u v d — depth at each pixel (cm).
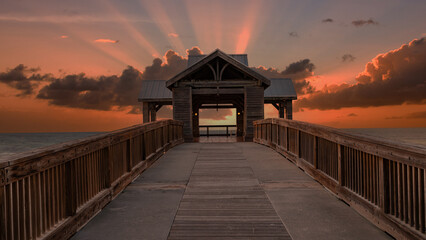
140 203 447
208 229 349
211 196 482
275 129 1003
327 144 516
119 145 516
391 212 312
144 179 596
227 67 1669
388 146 304
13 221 234
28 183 253
